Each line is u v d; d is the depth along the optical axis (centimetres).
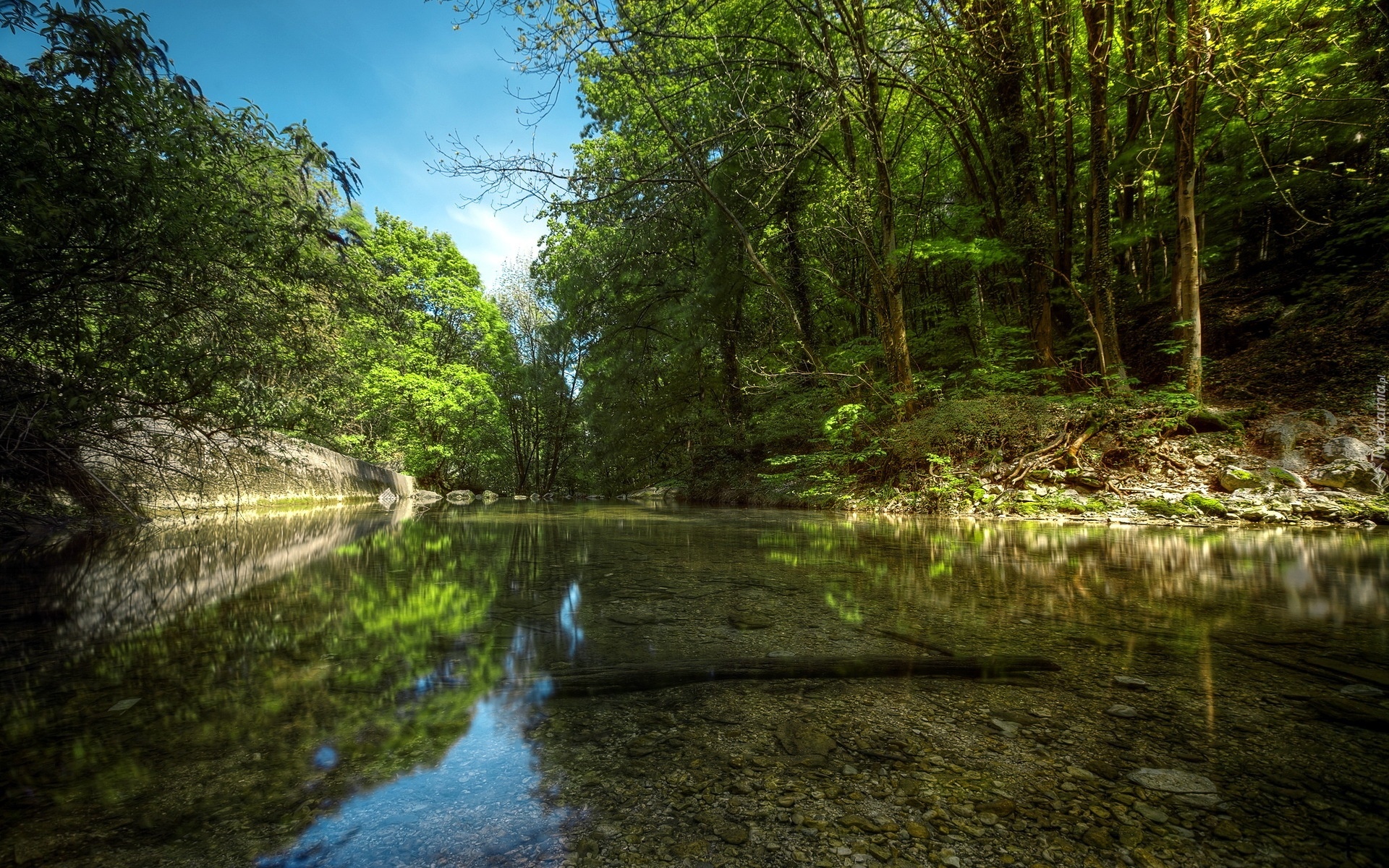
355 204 574
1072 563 349
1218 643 182
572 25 692
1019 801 96
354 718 126
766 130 920
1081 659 167
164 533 527
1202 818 90
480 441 2462
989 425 852
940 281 1445
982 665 162
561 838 85
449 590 273
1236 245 1264
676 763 108
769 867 79
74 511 522
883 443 936
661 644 183
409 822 88
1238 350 982
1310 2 767
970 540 479
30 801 91
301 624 208
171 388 430
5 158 295
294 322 510
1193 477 708
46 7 285
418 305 2209
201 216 386
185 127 372
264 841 82
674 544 462
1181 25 756
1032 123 995
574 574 315
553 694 141
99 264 354
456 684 147
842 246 1232
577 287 1425
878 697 140
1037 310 995
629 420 1504
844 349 1216
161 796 94
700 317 1287
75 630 199
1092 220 880
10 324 350
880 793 98
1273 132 958
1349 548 413
